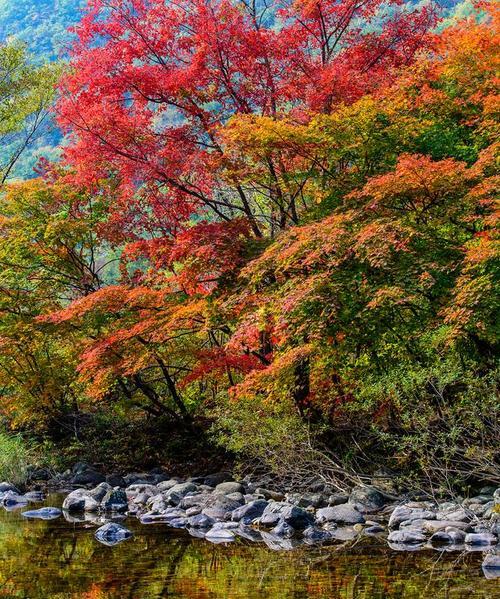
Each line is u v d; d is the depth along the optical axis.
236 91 15.75
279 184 14.79
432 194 12.73
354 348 12.49
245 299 12.93
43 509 12.10
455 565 8.38
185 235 14.20
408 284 11.91
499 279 11.16
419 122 14.09
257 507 11.14
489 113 14.28
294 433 12.52
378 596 7.39
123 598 7.55
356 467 12.93
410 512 10.34
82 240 17.09
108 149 15.40
